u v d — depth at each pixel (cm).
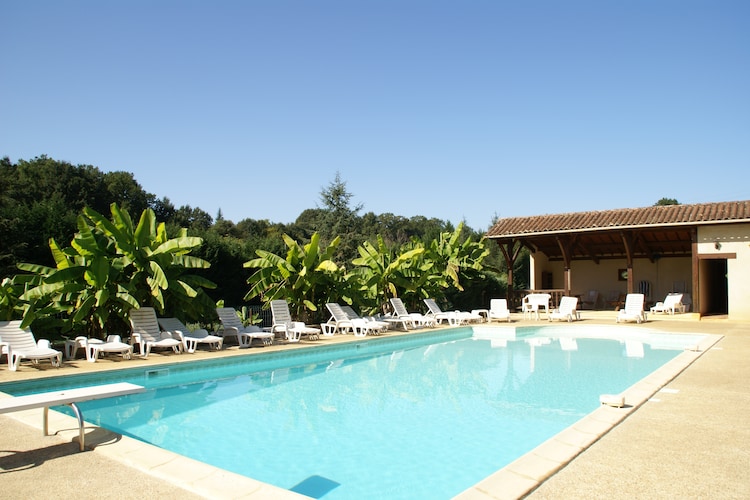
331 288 1645
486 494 338
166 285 1059
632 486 358
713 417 537
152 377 914
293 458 528
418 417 686
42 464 411
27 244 1470
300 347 1199
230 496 344
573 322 1845
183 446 567
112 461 419
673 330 1505
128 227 1127
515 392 841
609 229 1986
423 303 2103
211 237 1845
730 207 1938
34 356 839
